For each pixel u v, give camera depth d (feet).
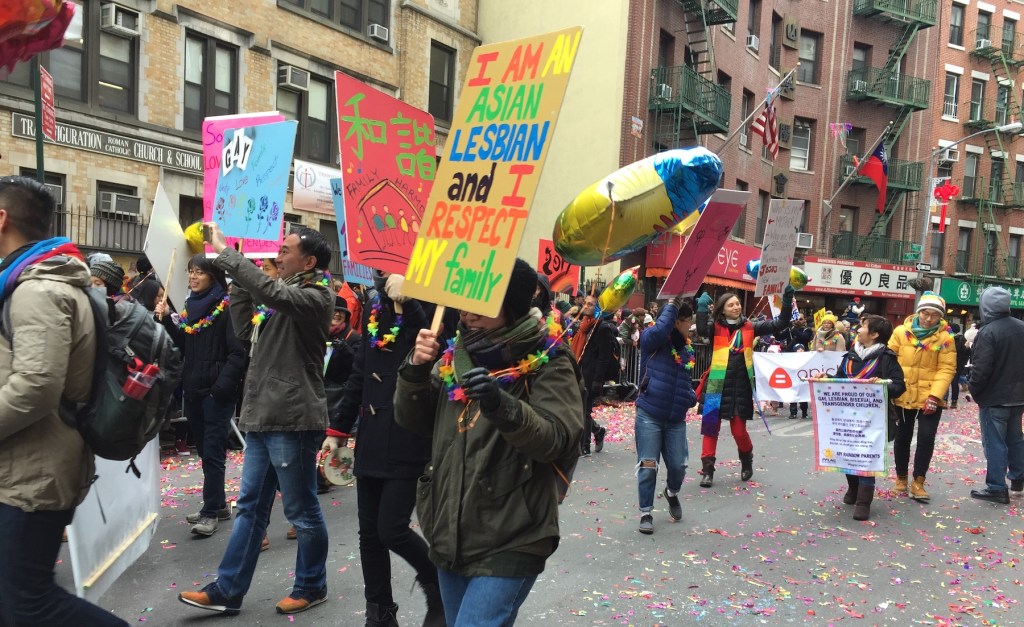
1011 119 104.83
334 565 15.57
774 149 62.08
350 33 56.08
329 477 13.28
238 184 15.55
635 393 42.60
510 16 67.31
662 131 65.77
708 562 16.46
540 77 7.59
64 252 8.40
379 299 11.71
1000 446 22.94
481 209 7.78
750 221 80.94
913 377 22.94
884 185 84.53
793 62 86.94
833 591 14.88
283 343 12.67
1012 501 22.93
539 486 7.73
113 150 42.55
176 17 45.39
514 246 7.34
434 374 8.34
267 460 13.05
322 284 12.94
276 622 12.69
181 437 26.48
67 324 8.04
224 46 48.88
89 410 8.41
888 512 21.34
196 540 16.96
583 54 63.98
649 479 18.66
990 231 104.83
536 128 7.50
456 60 65.57
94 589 12.13
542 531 7.65
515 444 7.08
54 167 40.01
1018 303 104.22
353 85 11.08
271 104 51.44
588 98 63.52
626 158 62.54
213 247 12.06
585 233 11.25
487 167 7.84
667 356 19.08
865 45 92.63
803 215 89.71
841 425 20.88
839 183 90.94
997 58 102.17
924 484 24.77
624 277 16.19
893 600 14.48
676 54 68.03
